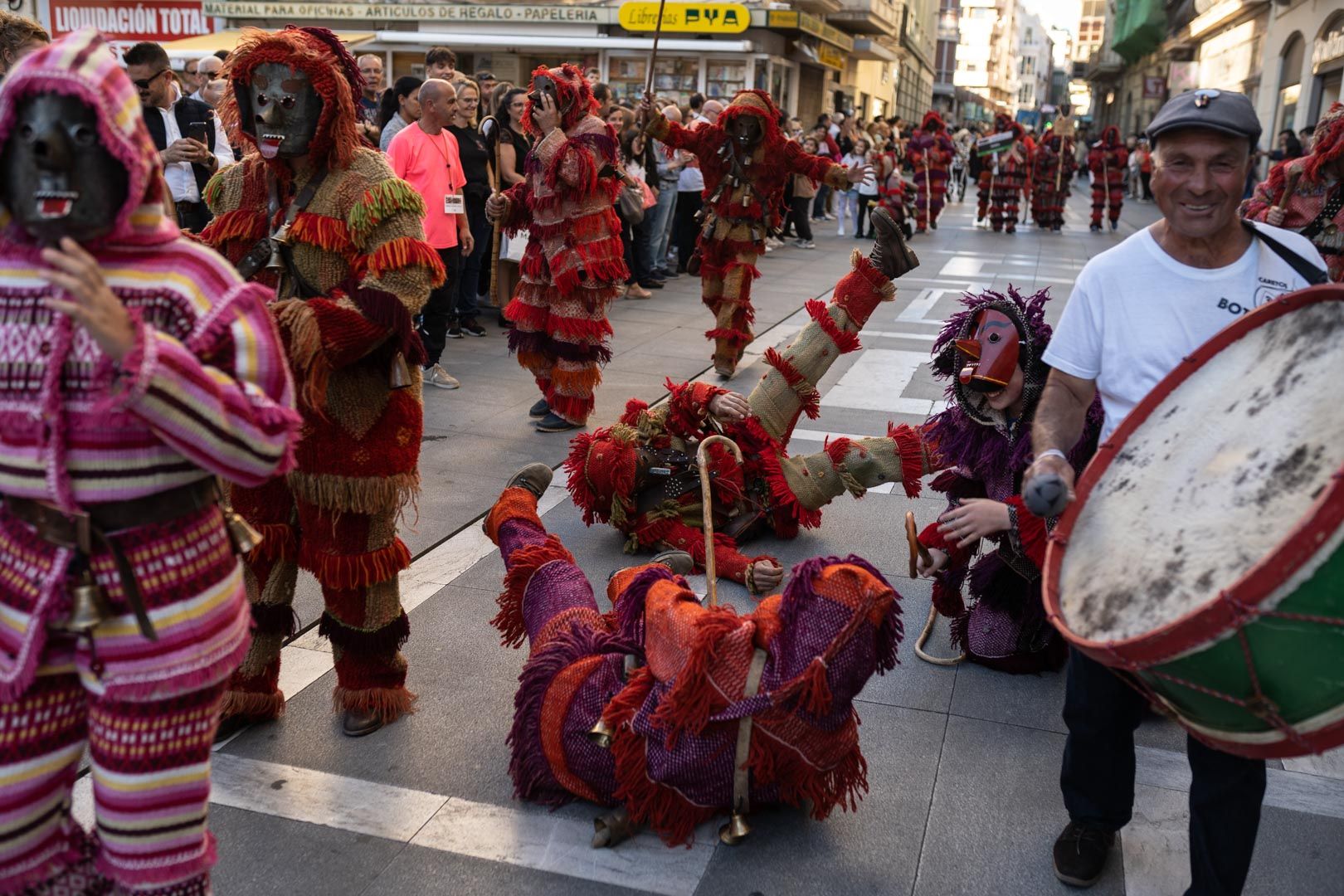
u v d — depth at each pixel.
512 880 2.84
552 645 3.14
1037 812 3.19
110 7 28.36
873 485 4.96
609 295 6.67
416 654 4.00
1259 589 1.87
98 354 1.94
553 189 6.43
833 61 35.91
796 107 32.38
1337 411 2.14
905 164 26.28
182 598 2.06
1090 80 81.56
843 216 20.05
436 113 7.51
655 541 4.92
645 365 8.68
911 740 3.55
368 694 3.49
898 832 3.07
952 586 4.09
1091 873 2.85
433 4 26.91
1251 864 2.96
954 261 15.98
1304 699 1.93
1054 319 11.34
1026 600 3.90
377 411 3.26
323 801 3.14
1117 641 2.07
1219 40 38.56
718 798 2.88
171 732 2.08
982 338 3.66
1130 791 2.87
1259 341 2.45
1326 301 2.33
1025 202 25.02
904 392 7.81
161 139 7.72
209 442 1.96
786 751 2.80
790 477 4.94
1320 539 1.81
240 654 2.19
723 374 8.34
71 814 2.22
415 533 5.09
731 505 4.98
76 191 1.87
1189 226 2.55
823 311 5.17
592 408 6.82
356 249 3.15
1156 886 2.87
